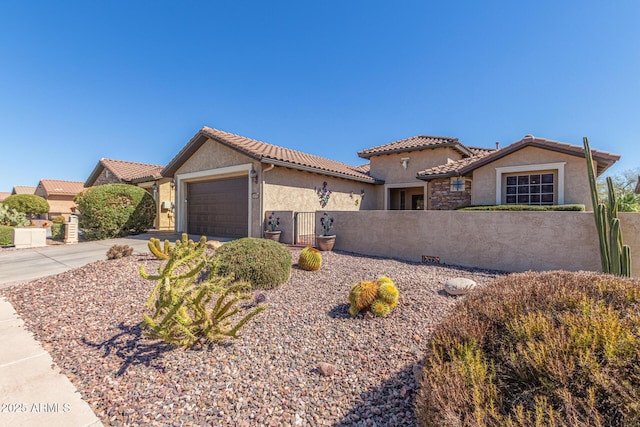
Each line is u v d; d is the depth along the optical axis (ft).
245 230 44.16
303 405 9.57
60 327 14.82
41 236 40.04
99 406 9.53
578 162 33.35
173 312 10.98
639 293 7.63
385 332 14.07
